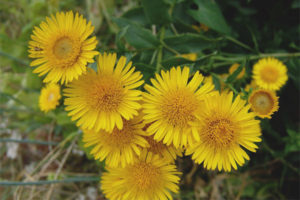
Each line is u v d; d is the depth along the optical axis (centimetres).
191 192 27
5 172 31
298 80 24
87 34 17
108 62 18
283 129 27
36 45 18
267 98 20
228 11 27
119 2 29
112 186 20
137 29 23
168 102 18
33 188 26
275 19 26
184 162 24
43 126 30
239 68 20
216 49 24
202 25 25
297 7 25
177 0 24
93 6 29
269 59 24
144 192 20
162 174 20
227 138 18
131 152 19
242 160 18
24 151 31
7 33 33
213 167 18
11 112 31
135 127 19
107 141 19
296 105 27
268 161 26
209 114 18
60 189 28
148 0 22
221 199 27
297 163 27
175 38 23
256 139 18
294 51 26
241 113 18
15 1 32
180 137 18
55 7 29
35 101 30
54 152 28
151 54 23
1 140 24
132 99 18
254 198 27
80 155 28
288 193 27
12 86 30
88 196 28
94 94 18
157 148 19
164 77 18
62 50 17
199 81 18
